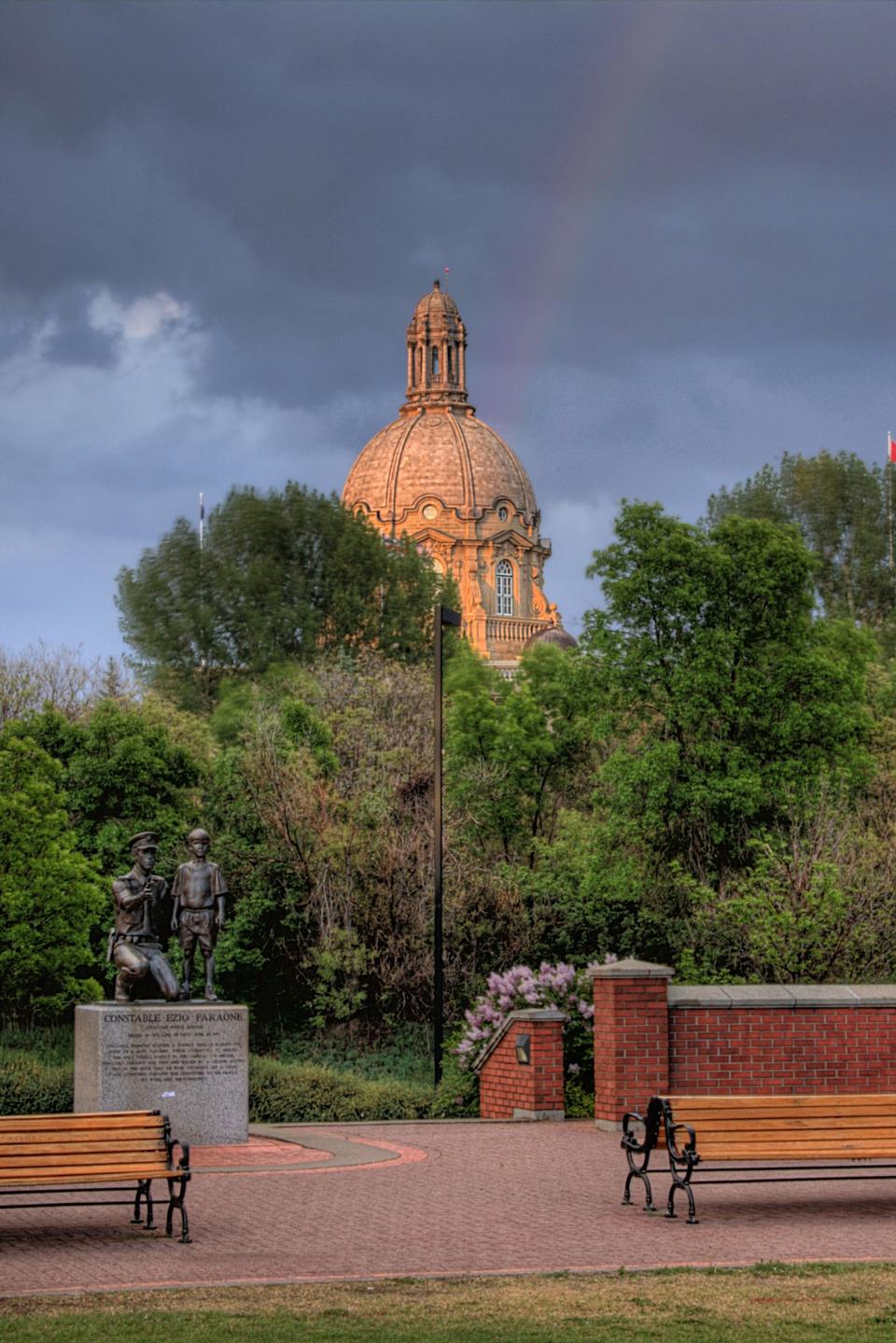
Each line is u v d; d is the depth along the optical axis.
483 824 69.06
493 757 72.56
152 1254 17.27
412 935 52.94
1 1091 36.34
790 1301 15.02
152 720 68.75
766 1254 17.19
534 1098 29.98
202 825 59.19
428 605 118.19
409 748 65.75
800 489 134.12
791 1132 19.78
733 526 60.78
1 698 73.38
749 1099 19.86
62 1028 54.84
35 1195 21.09
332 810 56.81
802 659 58.59
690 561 59.53
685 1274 16.16
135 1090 26.22
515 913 53.31
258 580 108.00
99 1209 19.95
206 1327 14.00
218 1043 26.53
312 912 54.78
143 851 27.61
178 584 109.25
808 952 41.69
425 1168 23.25
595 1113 30.75
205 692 106.06
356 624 111.50
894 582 131.38
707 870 56.91
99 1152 18.23
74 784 59.66
